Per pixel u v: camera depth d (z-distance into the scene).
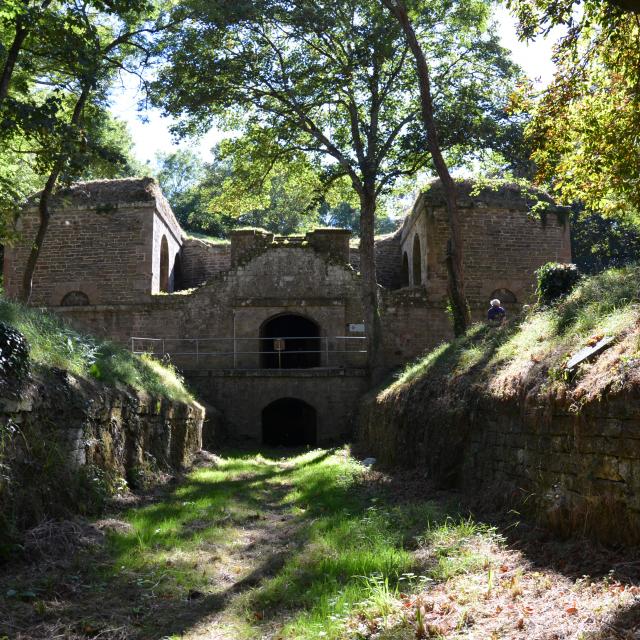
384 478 12.60
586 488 6.39
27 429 8.07
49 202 23.52
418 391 13.41
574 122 12.87
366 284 24.66
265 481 13.97
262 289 27.48
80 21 15.84
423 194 27.86
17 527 7.10
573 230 37.88
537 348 8.98
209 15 20.02
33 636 4.93
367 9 21.89
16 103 15.04
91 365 11.38
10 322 10.04
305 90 22.19
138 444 12.20
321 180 25.30
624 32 11.09
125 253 27.84
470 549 6.78
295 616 5.30
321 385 25.09
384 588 5.53
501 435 8.90
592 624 4.35
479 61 22.36
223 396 25.09
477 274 27.52
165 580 6.36
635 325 6.89
